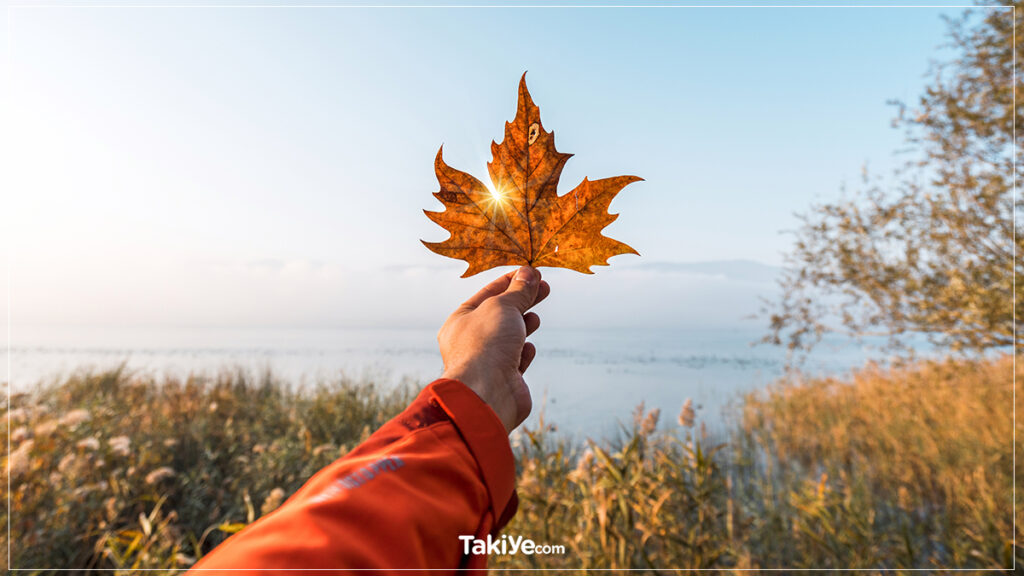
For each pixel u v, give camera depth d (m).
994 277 3.55
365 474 0.38
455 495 0.41
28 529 2.68
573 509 2.66
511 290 0.66
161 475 3.10
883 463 4.69
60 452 3.28
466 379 0.55
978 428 4.72
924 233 3.84
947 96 3.72
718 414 8.22
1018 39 3.37
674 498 2.57
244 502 3.66
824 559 2.95
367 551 0.31
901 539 3.20
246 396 7.55
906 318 3.94
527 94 0.63
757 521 3.33
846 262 4.10
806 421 6.79
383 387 7.96
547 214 0.64
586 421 7.59
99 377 7.61
